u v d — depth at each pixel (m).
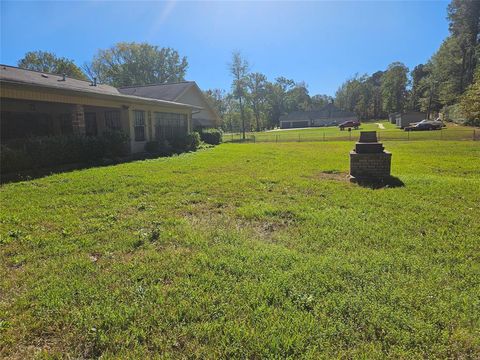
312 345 1.93
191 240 3.64
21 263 3.19
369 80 88.56
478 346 1.89
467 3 47.75
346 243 3.46
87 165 10.70
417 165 10.07
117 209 5.04
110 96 12.83
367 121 74.94
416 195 5.60
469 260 2.99
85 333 2.08
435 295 2.39
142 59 42.16
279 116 80.19
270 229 4.10
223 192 6.23
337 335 2.00
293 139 29.61
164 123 18.05
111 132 13.01
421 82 61.81
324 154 14.17
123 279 2.77
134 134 15.22
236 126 60.78
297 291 2.49
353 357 1.83
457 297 2.34
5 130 13.38
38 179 7.82
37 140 10.02
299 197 5.70
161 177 7.90
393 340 1.95
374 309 2.22
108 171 9.02
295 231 3.93
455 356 1.84
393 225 4.01
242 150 17.02
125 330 2.10
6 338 2.05
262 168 9.55
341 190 6.20
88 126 16.97
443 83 51.72
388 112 78.06
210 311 2.27
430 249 3.27
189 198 5.74
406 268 2.85
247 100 48.16
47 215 4.75
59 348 1.99
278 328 2.07
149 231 3.99
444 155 13.12
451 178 7.33
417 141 21.61
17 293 2.61
